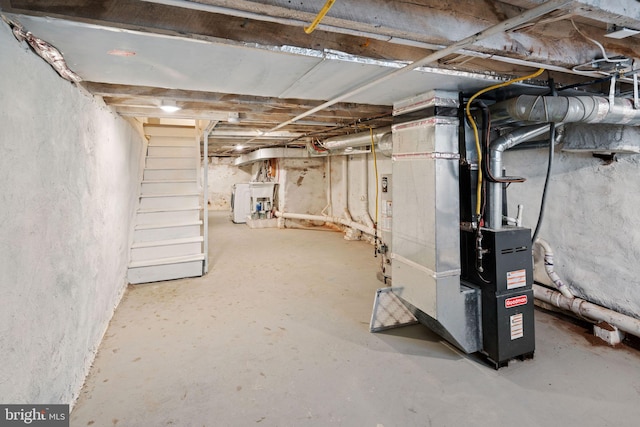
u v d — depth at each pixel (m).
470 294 2.04
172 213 3.98
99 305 2.20
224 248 5.11
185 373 1.90
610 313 2.22
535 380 1.83
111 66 1.43
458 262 2.04
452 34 1.23
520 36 1.37
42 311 1.30
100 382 1.81
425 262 2.07
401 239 2.32
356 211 5.84
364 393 1.73
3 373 1.02
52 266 1.41
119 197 2.91
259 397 1.70
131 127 3.47
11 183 1.07
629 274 2.18
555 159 2.61
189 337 2.31
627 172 2.17
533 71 1.86
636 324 2.08
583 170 2.43
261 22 1.24
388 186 2.97
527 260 2.01
